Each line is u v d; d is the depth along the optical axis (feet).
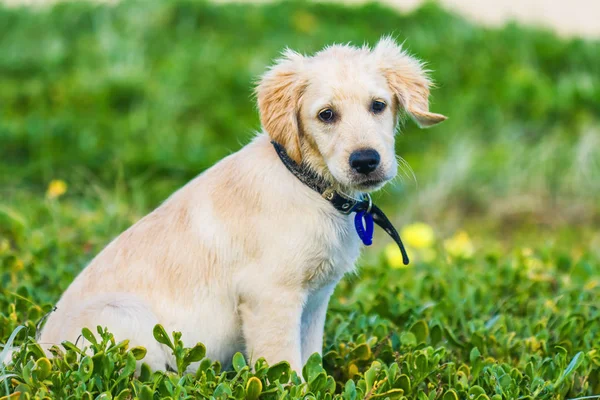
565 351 16.07
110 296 15.06
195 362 15.35
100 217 26.30
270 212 14.98
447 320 19.29
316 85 15.16
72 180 33.91
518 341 17.56
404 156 38.29
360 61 15.56
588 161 36.24
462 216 33.88
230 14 50.31
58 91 41.57
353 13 51.08
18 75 44.21
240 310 15.28
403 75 15.78
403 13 51.52
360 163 14.58
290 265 14.96
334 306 19.47
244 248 15.08
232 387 14.12
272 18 49.83
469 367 16.28
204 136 38.22
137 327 14.70
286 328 15.11
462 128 39.81
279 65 15.69
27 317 17.33
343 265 15.72
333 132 15.02
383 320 18.13
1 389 13.94
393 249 23.63
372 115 15.20
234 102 41.47
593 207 34.19
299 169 15.19
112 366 13.94
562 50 46.96
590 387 16.15
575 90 42.34
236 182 15.37
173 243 15.44
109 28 47.14
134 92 41.50
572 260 24.02
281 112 15.24
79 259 22.03
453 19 50.14
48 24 48.32
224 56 45.29
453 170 35.35
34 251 21.83
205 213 15.40
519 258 22.66
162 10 49.14
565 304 20.06
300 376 15.16
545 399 15.12
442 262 23.90
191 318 15.26
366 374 14.51
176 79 42.09
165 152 35.60
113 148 36.01
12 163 35.91
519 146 37.91
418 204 33.88
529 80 42.96
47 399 13.21
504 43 47.11
